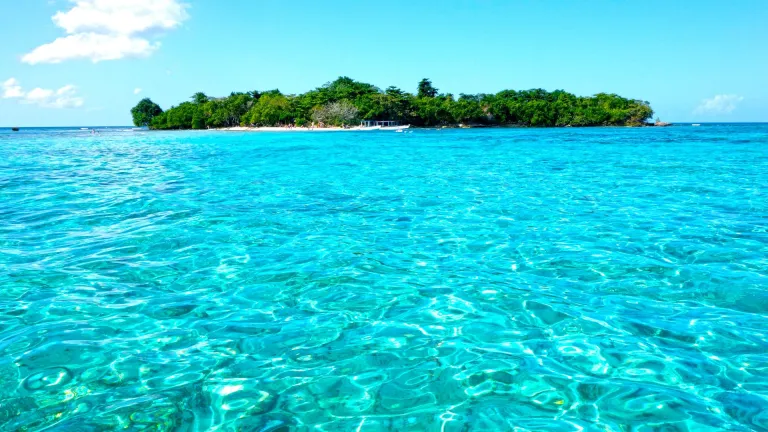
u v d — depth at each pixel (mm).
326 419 3252
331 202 10938
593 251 6984
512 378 3725
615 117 122750
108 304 5168
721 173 15984
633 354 4047
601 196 11617
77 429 3129
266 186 13453
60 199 11188
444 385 3643
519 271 6168
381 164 20297
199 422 3209
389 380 3723
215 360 4023
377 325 4676
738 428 3094
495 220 9062
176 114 131125
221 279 5945
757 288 5453
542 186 13352
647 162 20359
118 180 14680
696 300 5164
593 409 3316
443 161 21703
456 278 5934
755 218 8961
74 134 68312
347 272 6180
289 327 4645
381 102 114125
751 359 3932
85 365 3924
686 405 3342
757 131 67250
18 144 37781
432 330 4559
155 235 7945
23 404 3400
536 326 4609
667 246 7191
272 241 7625
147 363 3969
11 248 7156
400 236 7930
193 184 13836
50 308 5047
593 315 4824
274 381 3717
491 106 125062
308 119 113625
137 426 3166
